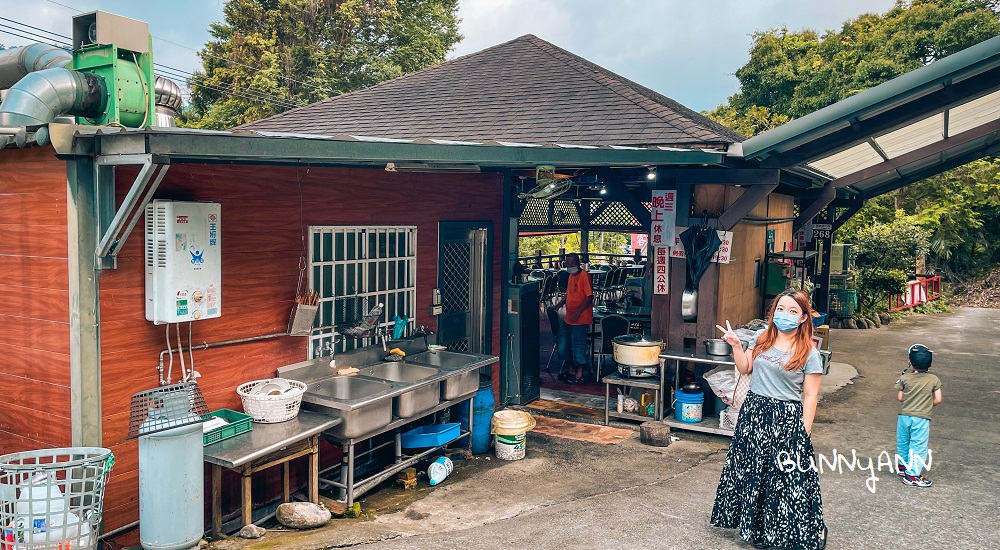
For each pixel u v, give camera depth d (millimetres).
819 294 15531
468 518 5469
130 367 4711
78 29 5535
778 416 4297
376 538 4812
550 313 11078
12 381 4863
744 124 26766
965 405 9133
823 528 4316
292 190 5812
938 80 5805
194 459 4281
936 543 4672
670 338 8078
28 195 4633
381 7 26969
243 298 5445
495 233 8633
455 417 7234
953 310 20516
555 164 6340
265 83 24250
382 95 11312
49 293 4598
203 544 4527
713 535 4797
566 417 8562
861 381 10641
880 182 13469
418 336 7277
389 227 6922
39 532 3867
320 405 5523
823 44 27875
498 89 10289
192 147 3914
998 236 25438
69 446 4605
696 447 7328
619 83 9539
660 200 7832
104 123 5441
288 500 5539
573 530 4922
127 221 4562
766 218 10133
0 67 6520
